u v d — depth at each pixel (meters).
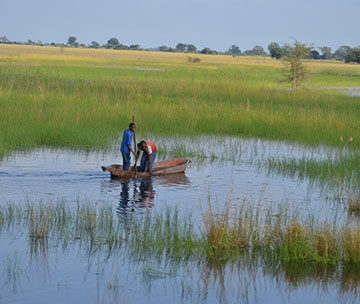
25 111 36.53
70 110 38.59
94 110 39.25
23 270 12.53
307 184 23.33
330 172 24.89
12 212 16.69
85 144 30.45
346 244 14.18
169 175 24.27
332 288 12.35
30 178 21.86
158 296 11.53
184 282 12.31
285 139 36.69
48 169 23.75
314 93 65.44
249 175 24.88
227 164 27.41
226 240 14.39
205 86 64.94
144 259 13.51
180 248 13.95
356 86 99.75
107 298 11.30
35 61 128.88
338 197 21.00
